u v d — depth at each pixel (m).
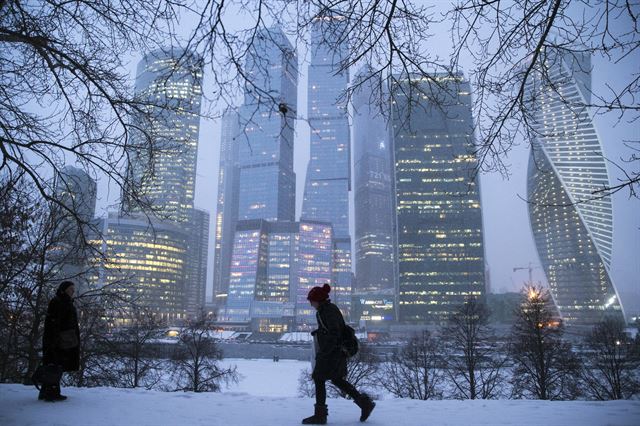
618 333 35.56
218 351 44.56
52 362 6.98
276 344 156.12
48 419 5.70
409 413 6.61
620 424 5.84
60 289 7.16
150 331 25.92
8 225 11.83
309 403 7.29
